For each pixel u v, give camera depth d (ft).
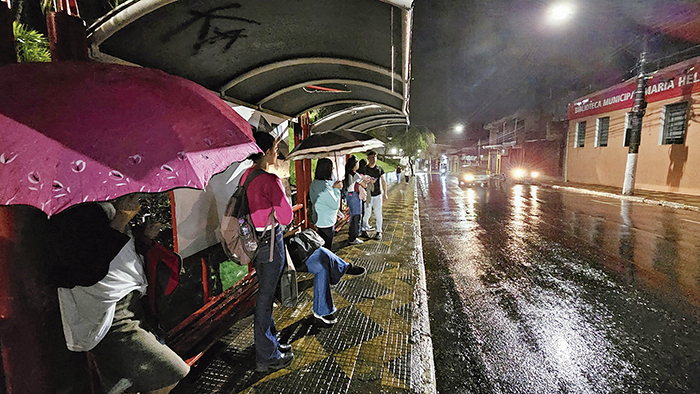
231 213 8.04
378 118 25.26
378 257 18.61
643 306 13.24
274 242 8.29
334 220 16.15
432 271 17.57
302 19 8.73
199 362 9.05
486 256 20.12
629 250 20.81
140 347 5.57
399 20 8.09
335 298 13.23
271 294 8.54
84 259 4.54
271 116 16.60
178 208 10.01
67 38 5.74
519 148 107.14
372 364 9.05
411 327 10.98
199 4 7.30
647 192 50.37
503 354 10.18
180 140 4.11
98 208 4.83
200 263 12.05
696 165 45.65
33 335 4.48
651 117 52.85
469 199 49.88
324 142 15.94
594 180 66.85
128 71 4.59
